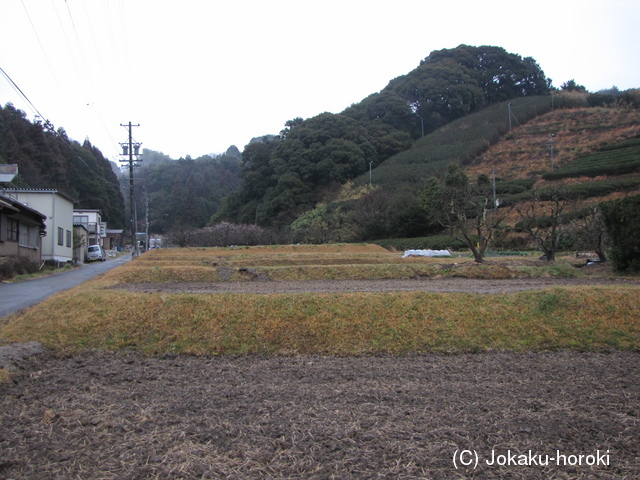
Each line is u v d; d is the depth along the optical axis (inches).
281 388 248.7
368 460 168.9
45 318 348.5
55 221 1117.1
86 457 169.0
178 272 655.8
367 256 908.6
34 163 1811.0
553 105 3004.4
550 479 159.0
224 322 347.6
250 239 1558.8
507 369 285.1
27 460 167.3
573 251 1025.5
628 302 381.4
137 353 314.8
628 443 186.1
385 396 235.5
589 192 1429.6
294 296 387.9
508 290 451.5
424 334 342.3
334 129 2492.6
